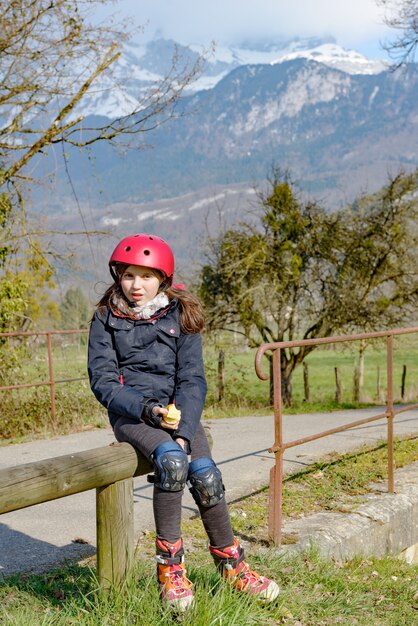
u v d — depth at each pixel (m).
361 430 10.01
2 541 4.84
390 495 6.24
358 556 5.18
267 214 20.80
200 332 3.37
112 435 9.45
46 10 11.33
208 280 21.05
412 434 9.41
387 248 20.78
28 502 2.74
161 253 3.22
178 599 3.16
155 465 3.05
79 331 10.27
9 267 12.36
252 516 5.51
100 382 3.16
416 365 40.34
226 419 11.93
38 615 3.33
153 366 3.25
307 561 4.67
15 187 12.22
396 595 4.48
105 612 3.21
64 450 8.34
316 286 21.23
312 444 8.52
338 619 3.86
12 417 10.63
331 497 6.15
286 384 21.41
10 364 11.77
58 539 4.88
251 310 20.75
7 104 11.70
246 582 3.44
